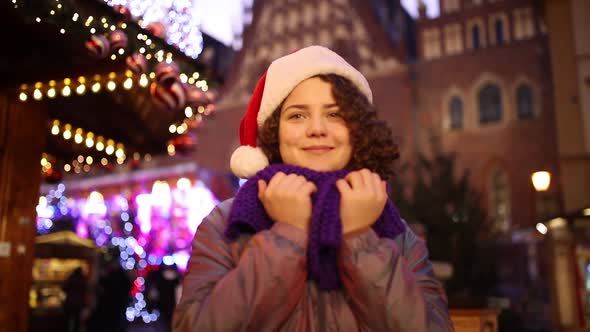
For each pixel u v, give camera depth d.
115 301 10.90
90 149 7.50
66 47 4.21
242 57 32.53
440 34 28.19
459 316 3.46
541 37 25.86
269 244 1.02
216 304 1.00
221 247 1.15
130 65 3.73
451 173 12.93
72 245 9.98
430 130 23.19
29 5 3.14
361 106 1.20
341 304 1.07
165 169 24.91
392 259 1.03
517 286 22.34
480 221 11.89
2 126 4.97
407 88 27.81
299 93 1.22
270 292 0.99
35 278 9.11
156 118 5.99
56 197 19.81
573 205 18.08
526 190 24.45
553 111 24.78
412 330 0.98
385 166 1.24
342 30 29.86
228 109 31.94
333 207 1.02
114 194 25.12
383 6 31.59
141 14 3.76
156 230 20.50
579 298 12.27
